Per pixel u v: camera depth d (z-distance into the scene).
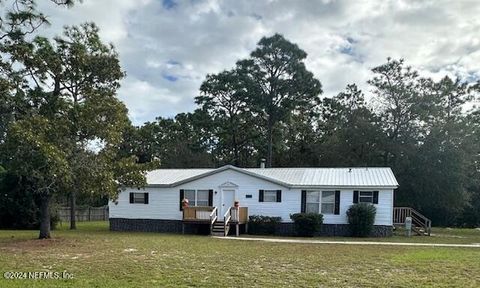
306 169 29.30
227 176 27.34
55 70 20.08
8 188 28.23
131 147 52.72
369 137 37.72
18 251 15.17
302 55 45.66
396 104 38.12
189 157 50.84
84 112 19.33
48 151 17.17
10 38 17.34
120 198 28.94
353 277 10.80
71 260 13.05
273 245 18.62
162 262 12.87
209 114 48.69
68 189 19.62
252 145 51.56
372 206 24.80
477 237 25.78
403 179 35.16
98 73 21.41
